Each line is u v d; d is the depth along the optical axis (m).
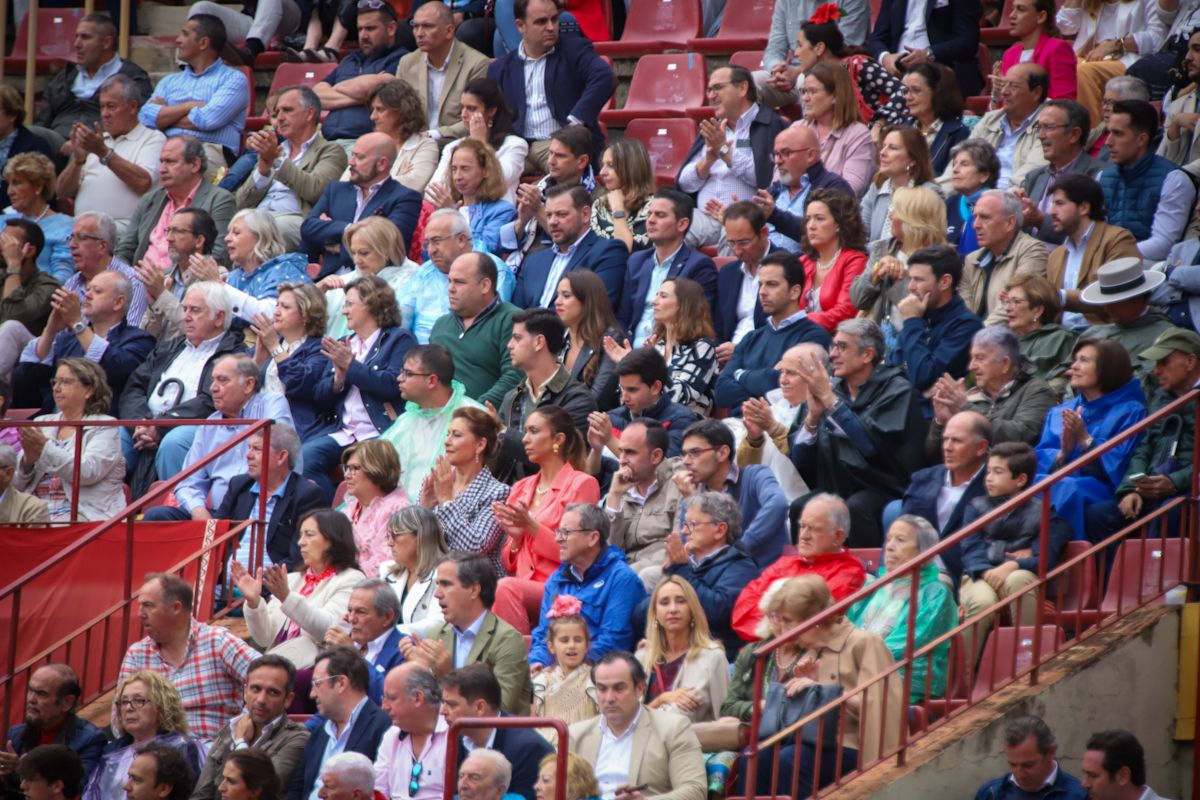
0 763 29.12
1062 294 34.88
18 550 33.78
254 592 30.84
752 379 35.06
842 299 37.09
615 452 33.44
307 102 46.16
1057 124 38.91
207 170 49.06
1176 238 36.97
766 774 25.89
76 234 43.84
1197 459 28.48
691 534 29.45
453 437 33.31
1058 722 26.72
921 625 27.30
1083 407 31.09
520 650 28.75
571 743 26.05
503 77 47.47
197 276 40.75
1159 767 27.42
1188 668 27.64
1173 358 30.28
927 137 42.38
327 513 31.83
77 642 32.97
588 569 29.66
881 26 47.62
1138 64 44.00
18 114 49.88
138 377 40.16
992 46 48.78
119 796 28.59
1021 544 28.50
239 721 28.17
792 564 28.66
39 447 36.66
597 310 37.06
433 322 39.69
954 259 34.47
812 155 41.06
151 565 33.31
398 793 26.55
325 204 43.84
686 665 27.23
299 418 37.59
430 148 45.75
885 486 32.03
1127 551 28.59
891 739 25.94
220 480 36.03
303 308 38.06
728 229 38.22
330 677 27.39
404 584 31.42
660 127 47.09
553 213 40.12
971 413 30.00
